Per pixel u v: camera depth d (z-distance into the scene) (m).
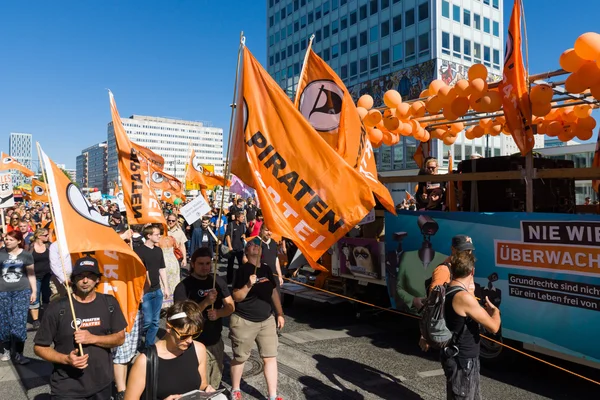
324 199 4.30
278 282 7.57
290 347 6.84
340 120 5.73
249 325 4.74
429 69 42.12
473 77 6.86
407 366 6.02
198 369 3.06
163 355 2.97
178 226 12.02
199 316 2.98
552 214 4.96
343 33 52.03
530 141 5.56
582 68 5.46
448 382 3.85
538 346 5.11
